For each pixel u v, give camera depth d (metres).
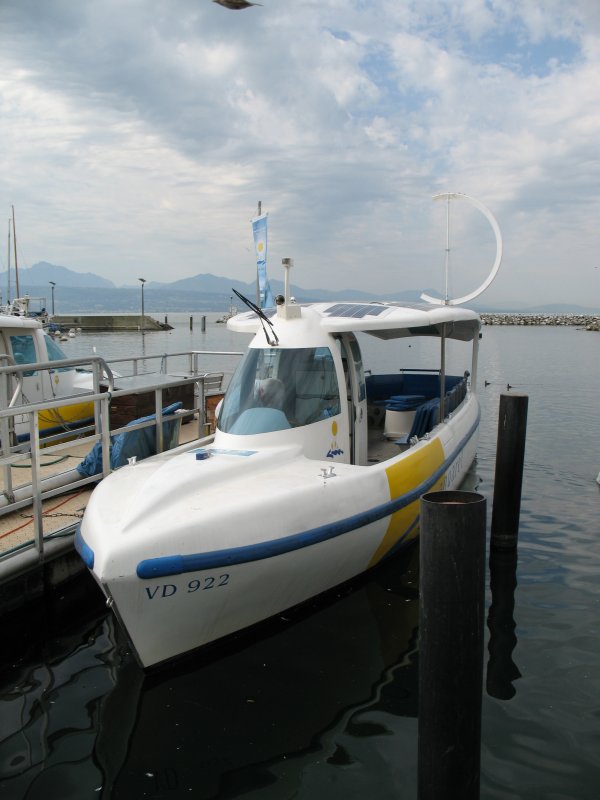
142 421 7.18
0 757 3.97
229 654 5.01
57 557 5.73
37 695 4.62
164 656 4.56
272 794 3.65
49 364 6.20
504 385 23.70
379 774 3.80
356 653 5.05
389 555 6.30
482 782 3.71
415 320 6.39
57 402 5.77
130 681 4.76
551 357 36.44
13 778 3.79
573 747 4.02
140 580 4.06
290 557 4.72
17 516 6.36
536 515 8.68
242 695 4.53
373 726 4.21
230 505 4.55
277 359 5.99
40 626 5.64
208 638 4.73
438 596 3.02
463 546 2.98
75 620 5.82
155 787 3.72
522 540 7.75
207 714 4.34
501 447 7.35
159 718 4.31
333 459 6.10
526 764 3.87
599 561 7.09
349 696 4.53
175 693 4.55
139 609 4.18
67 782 3.76
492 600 6.14
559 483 10.27
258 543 4.50
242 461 5.24
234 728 4.21
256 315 7.04
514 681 4.77
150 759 3.94
